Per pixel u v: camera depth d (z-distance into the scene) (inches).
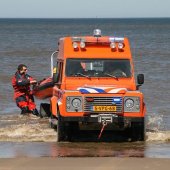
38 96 1169.4
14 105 1328.7
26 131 979.3
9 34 6801.2
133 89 946.1
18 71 1210.0
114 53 970.7
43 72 2059.5
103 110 875.4
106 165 679.1
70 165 678.5
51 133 960.9
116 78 954.7
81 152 792.3
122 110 877.8
